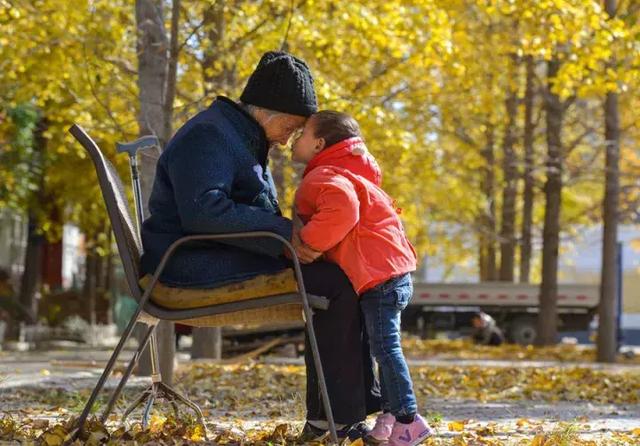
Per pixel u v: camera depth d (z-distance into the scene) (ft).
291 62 20.20
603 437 26.25
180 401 22.27
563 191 128.67
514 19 60.90
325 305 18.93
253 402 34.94
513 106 100.32
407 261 19.94
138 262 19.74
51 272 140.87
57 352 90.74
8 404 32.45
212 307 18.72
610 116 85.30
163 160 19.83
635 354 102.47
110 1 55.93
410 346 101.04
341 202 19.02
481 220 122.01
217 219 18.75
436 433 24.86
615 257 85.10
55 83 62.03
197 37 49.96
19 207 106.73
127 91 53.31
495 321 128.06
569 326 130.72
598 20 51.24
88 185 103.65
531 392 43.45
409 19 54.08
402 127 69.67
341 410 19.65
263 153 20.36
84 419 19.07
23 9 54.13
